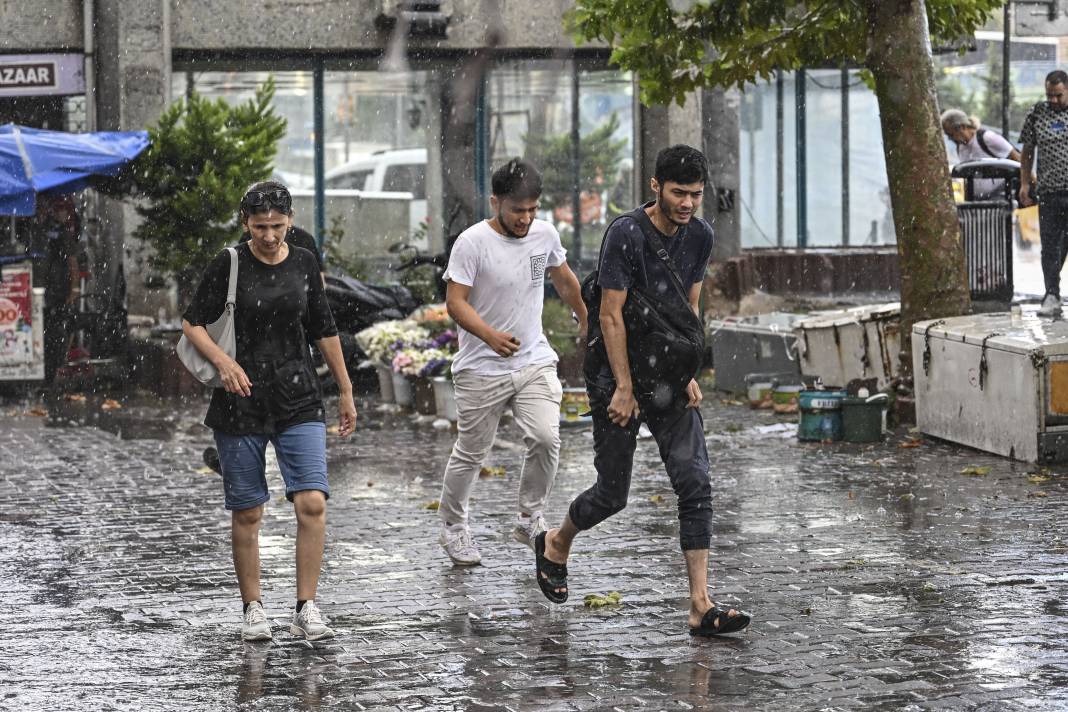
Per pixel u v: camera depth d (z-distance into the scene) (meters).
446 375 27.55
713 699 10.70
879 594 13.72
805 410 23.66
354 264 36.59
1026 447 20.98
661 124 38.06
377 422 27.70
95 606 13.88
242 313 12.48
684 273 12.46
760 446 23.42
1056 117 27.64
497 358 14.96
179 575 15.18
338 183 36.72
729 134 38.97
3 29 34.75
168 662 11.94
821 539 16.25
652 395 12.41
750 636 12.38
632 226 12.29
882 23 24.59
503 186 14.62
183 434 26.25
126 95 34.84
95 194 34.66
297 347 12.70
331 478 21.33
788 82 40.03
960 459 21.56
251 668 11.73
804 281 39.47
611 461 12.75
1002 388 21.42
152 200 32.78
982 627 12.48
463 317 14.55
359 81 36.75
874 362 26.22
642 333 12.38
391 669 11.63
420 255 36.28
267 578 14.93
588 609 13.42
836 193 40.62
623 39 26.69
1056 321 23.33
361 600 13.92
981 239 30.81
